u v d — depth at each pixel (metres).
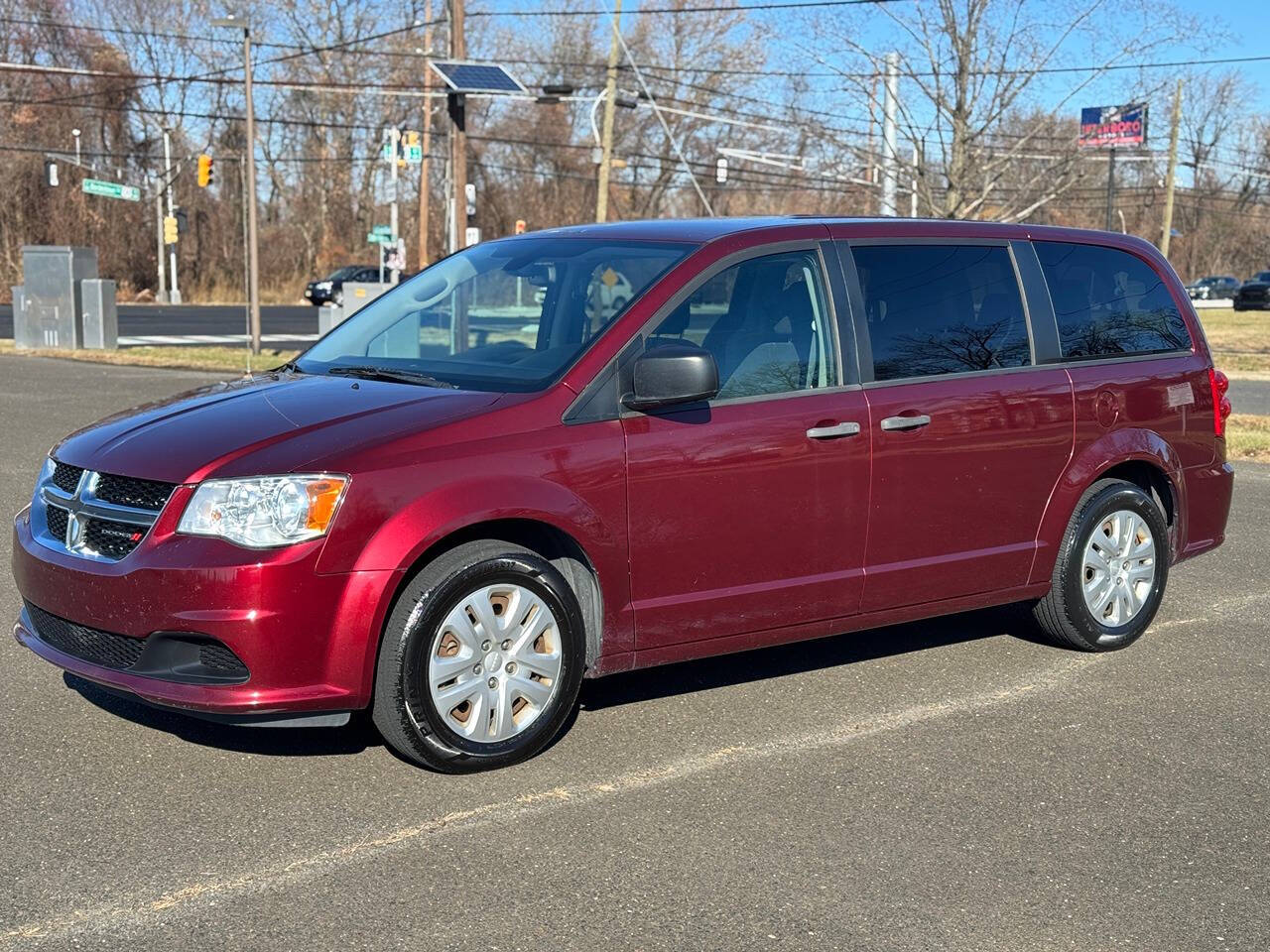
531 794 4.43
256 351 25.77
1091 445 6.13
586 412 4.77
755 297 5.25
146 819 4.15
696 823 4.23
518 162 67.75
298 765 4.63
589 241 5.68
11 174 56.50
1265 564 8.35
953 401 5.62
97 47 59.66
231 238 63.78
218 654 4.27
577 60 63.09
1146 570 6.43
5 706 5.15
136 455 4.48
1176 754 4.98
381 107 63.94
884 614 5.59
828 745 4.98
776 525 5.17
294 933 3.46
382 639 4.41
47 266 25.67
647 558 4.89
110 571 4.32
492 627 4.55
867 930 3.56
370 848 3.98
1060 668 6.06
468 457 4.50
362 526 4.29
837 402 5.30
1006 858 4.04
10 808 4.21
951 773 4.73
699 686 5.68
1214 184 98.31
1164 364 6.53
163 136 60.69
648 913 3.62
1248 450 13.68
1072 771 4.78
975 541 5.80
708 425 4.98
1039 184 22.34
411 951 3.38
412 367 5.24
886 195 22.05
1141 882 3.90
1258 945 3.54
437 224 65.94
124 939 3.40
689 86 53.06
